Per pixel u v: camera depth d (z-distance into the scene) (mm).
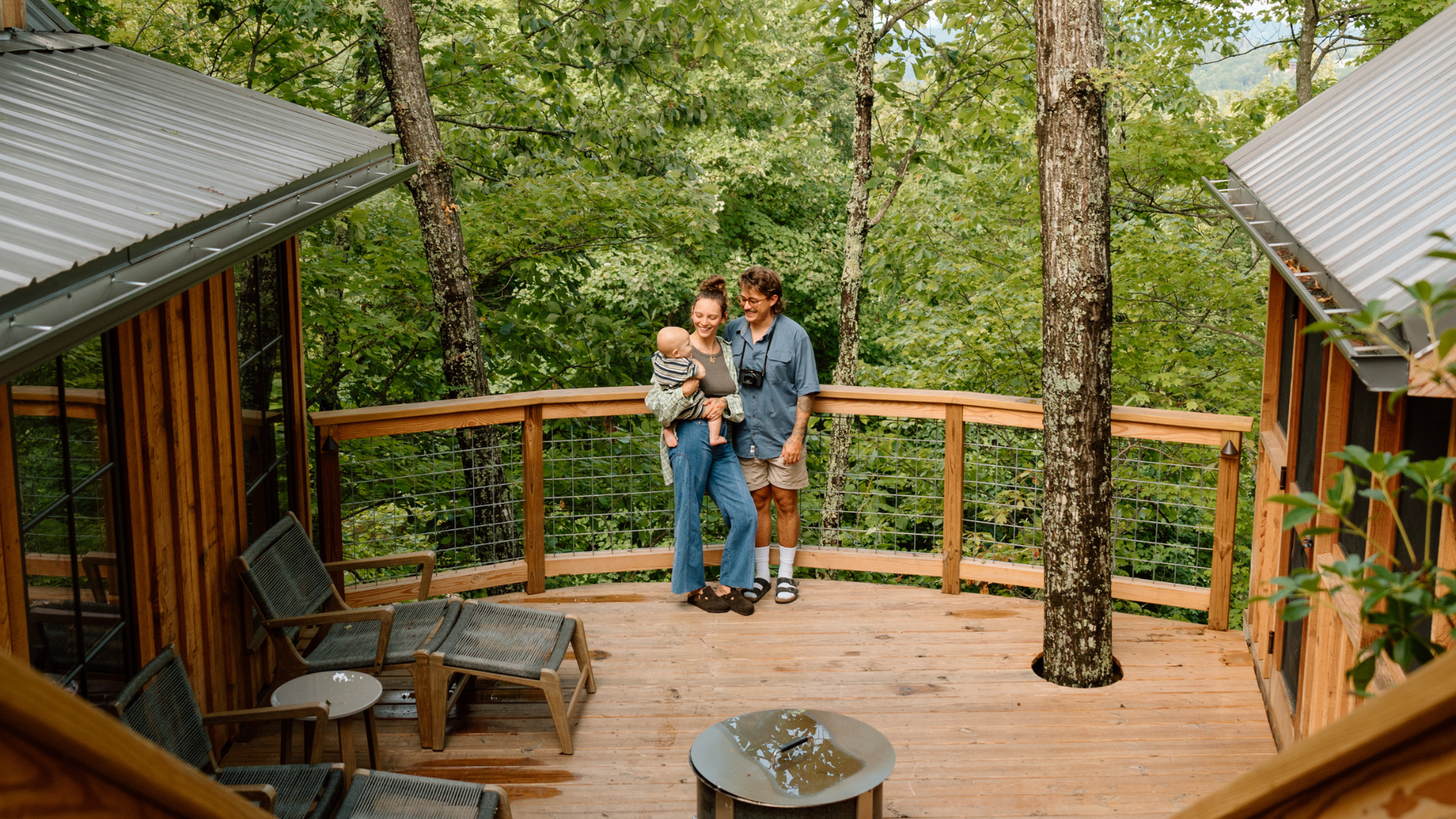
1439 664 623
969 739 4469
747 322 5746
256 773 3320
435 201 7609
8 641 2738
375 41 7531
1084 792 4070
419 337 9617
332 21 7867
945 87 10117
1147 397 8734
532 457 5969
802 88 10273
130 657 3588
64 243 2406
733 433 5812
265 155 4062
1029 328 9398
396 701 4855
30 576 2930
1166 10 11305
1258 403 8906
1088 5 4375
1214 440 5410
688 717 4652
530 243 10141
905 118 9859
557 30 9625
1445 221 2582
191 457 4125
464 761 4312
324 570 4949
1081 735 4496
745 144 16234
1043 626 5477
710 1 9367
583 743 4441
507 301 10914
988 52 10227
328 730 4547
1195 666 5145
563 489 9594
